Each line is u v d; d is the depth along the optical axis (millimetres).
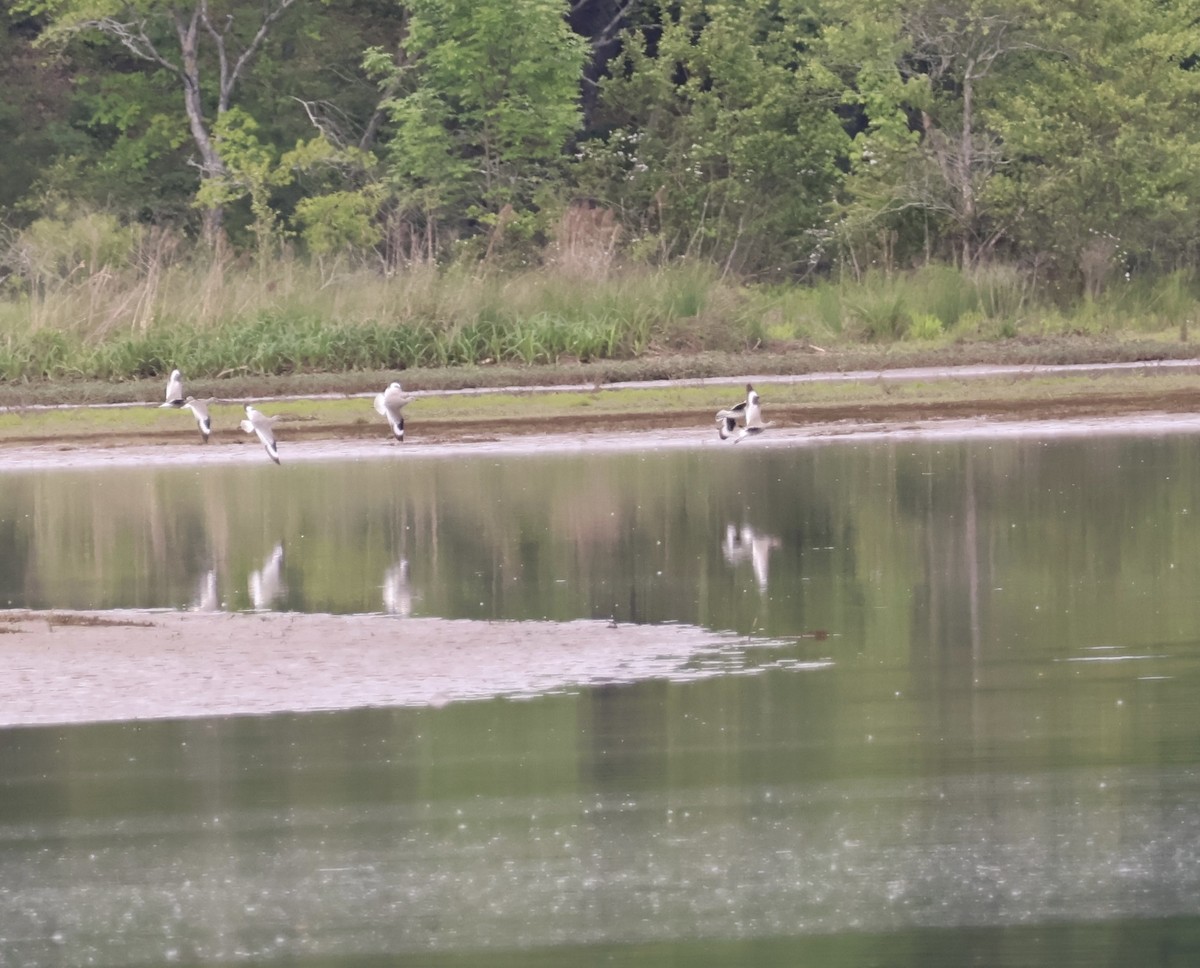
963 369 31297
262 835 9422
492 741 10859
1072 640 13172
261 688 12094
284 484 22234
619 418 27188
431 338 32344
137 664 12750
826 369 31312
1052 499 19438
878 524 18188
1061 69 43688
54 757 10664
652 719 11297
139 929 8320
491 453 24609
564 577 15805
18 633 13828
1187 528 17531
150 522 19500
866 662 12680
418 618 14164
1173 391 28000
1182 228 41688
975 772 10148
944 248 42594
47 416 28516
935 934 8047
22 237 39688
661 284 34969
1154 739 10648
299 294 34000
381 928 8273
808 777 10125
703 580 15578
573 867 8914
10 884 8852
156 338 31969
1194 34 44312
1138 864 8766
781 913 8305
